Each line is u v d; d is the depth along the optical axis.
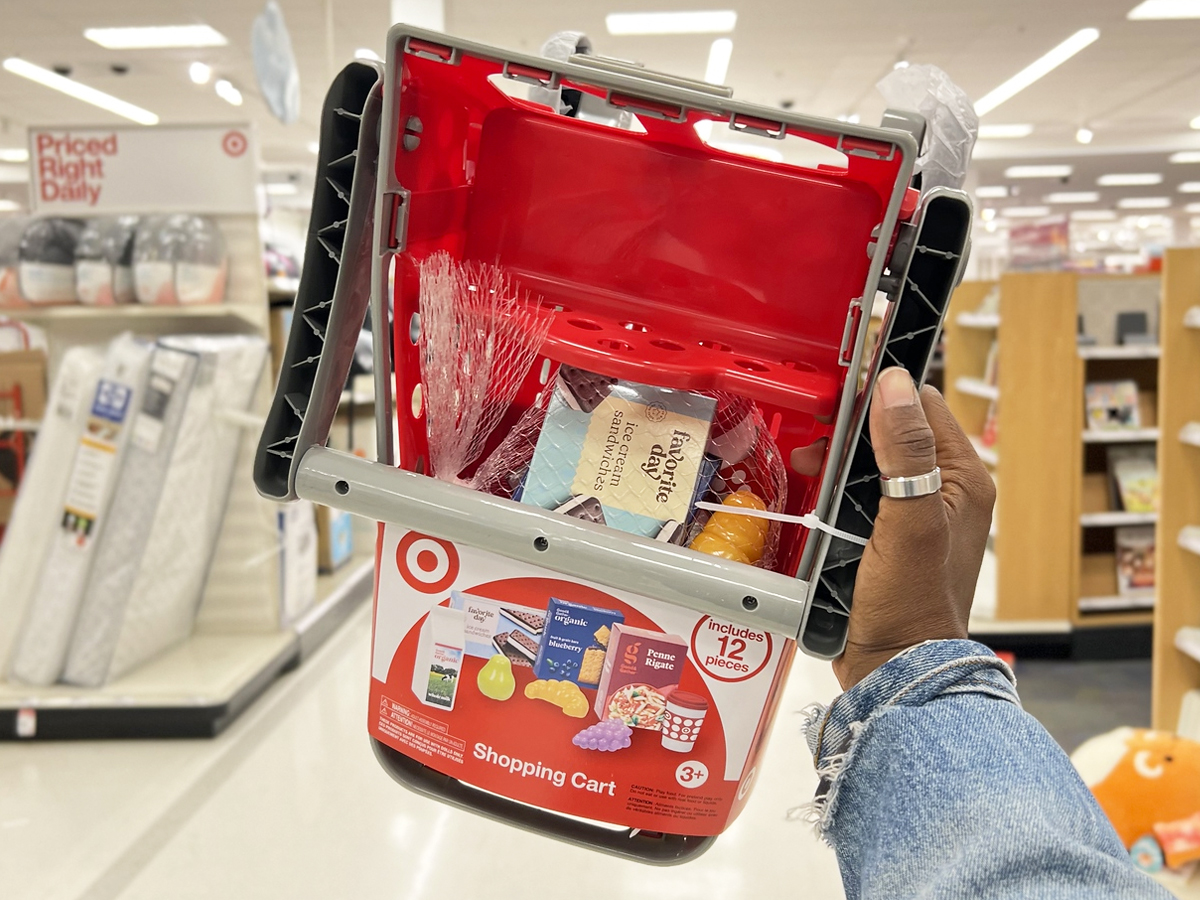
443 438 0.65
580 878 2.19
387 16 6.60
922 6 6.59
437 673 0.63
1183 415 2.79
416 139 0.58
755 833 2.37
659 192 0.65
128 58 7.81
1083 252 23.47
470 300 0.64
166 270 2.91
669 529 0.62
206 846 2.32
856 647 0.57
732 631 0.59
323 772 2.68
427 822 2.43
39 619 2.88
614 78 0.49
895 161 0.50
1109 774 1.96
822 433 0.70
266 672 3.16
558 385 0.67
